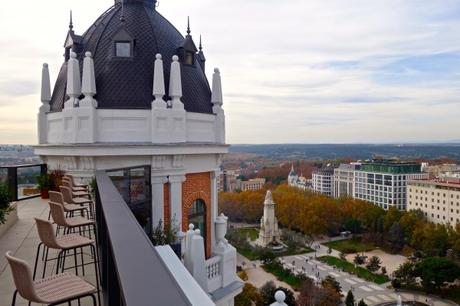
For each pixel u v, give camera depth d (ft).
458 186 409.08
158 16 79.82
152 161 66.03
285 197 433.48
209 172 76.59
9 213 49.01
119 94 67.62
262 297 181.98
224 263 59.36
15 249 38.86
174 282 8.80
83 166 65.67
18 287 16.46
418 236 315.99
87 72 65.62
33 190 80.33
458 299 208.64
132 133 66.03
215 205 77.92
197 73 78.38
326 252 314.14
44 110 74.59
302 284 212.43
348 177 611.88
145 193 54.44
